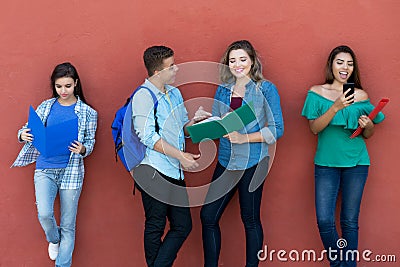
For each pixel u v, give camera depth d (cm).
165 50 382
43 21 427
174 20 427
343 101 383
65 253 409
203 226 406
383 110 426
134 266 439
